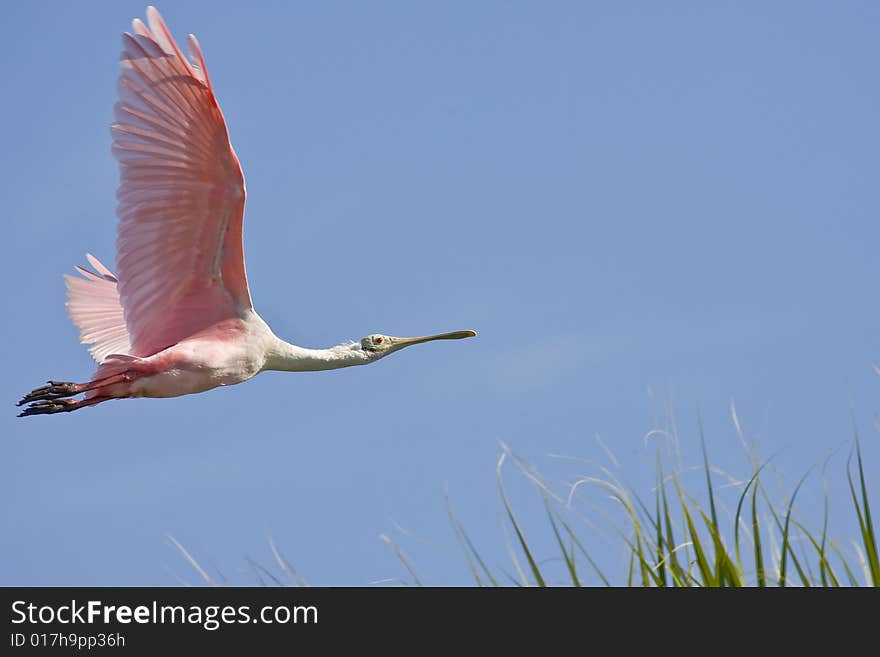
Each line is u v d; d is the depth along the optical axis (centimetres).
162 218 1321
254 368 1459
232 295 1423
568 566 1062
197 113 1230
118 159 1270
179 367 1377
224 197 1318
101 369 1345
